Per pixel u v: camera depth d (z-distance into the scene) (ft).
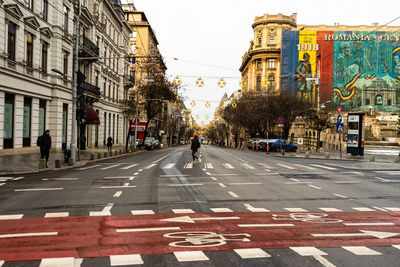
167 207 26.09
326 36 262.06
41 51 86.84
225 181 42.11
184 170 55.36
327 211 25.35
